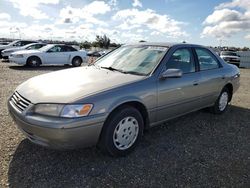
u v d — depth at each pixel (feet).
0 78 32.19
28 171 9.98
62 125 9.39
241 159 11.78
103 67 14.38
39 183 9.28
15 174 9.75
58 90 10.53
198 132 14.87
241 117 18.21
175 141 13.41
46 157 11.07
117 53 15.53
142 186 9.39
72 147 9.87
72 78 12.05
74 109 9.61
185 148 12.64
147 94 11.84
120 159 11.21
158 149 12.37
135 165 10.78
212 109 17.98
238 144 13.46
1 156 10.96
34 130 9.84
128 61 14.06
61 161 10.81
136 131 11.79
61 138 9.49
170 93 13.04
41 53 49.26
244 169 10.89
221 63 17.88
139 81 11.79
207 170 10.66
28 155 11.16
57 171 10.07
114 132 10.83
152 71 12.64
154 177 9.97
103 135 10.63
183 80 13.87
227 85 18.33
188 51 15.10
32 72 40.57
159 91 12.41
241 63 87.15
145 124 12.54
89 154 11.48
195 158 11.65
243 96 26.07
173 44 14.62
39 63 49.34
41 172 9.95
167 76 12.42
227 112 19.29
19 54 47.14
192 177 10.09
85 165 10.59
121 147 11.28
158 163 11.03
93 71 13.43
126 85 11.27
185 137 14.02
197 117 17.62
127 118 11.25
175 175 10.18
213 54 17.38
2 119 15.33
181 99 13.88
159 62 13.05
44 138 9.72
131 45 15.79
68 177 9.72
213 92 16.75
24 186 9.07
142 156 11.60
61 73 13.30
